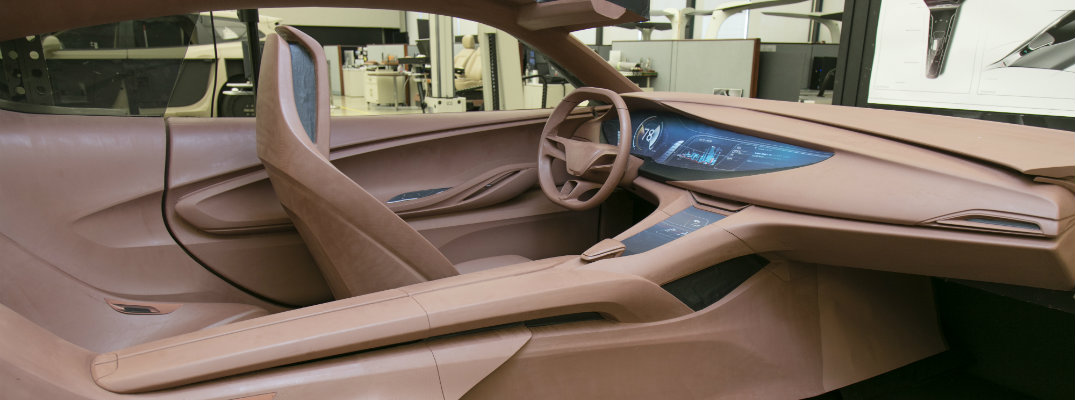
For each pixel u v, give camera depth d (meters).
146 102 1.59
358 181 1.90
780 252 1.43
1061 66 1.94
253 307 1.66
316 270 1.77
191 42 1.61
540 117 2.21
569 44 2.04
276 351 0.99
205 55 2.00
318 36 11.98
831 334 1.51
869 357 1.54
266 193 1.71
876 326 1.57
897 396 1.62
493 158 2.14
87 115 1.50
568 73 2.23
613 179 1.68
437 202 1.89
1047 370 1.57
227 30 3.53
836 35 6.36
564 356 1.20
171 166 1.57
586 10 1.70
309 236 1.46
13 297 1.30
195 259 1.61
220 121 1.68
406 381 1.05
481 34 4.43
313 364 1.03
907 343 1.61
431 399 1.06
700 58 4.96
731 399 1.37
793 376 1.44
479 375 1.11
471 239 1.97
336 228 1.40
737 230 1.37
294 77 1.46
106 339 1.40
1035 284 1.18
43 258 1.37
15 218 1.35
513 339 1.16
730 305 1.39
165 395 0.93
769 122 1.61
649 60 5.33
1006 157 1.20
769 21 9.09
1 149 1.35
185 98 2.00
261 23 4.90
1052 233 1.09
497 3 1.85
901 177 1.25
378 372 1.04
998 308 1.64
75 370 0.91
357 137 1.86
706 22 9.12
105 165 1.49
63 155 1.43
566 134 2.20
